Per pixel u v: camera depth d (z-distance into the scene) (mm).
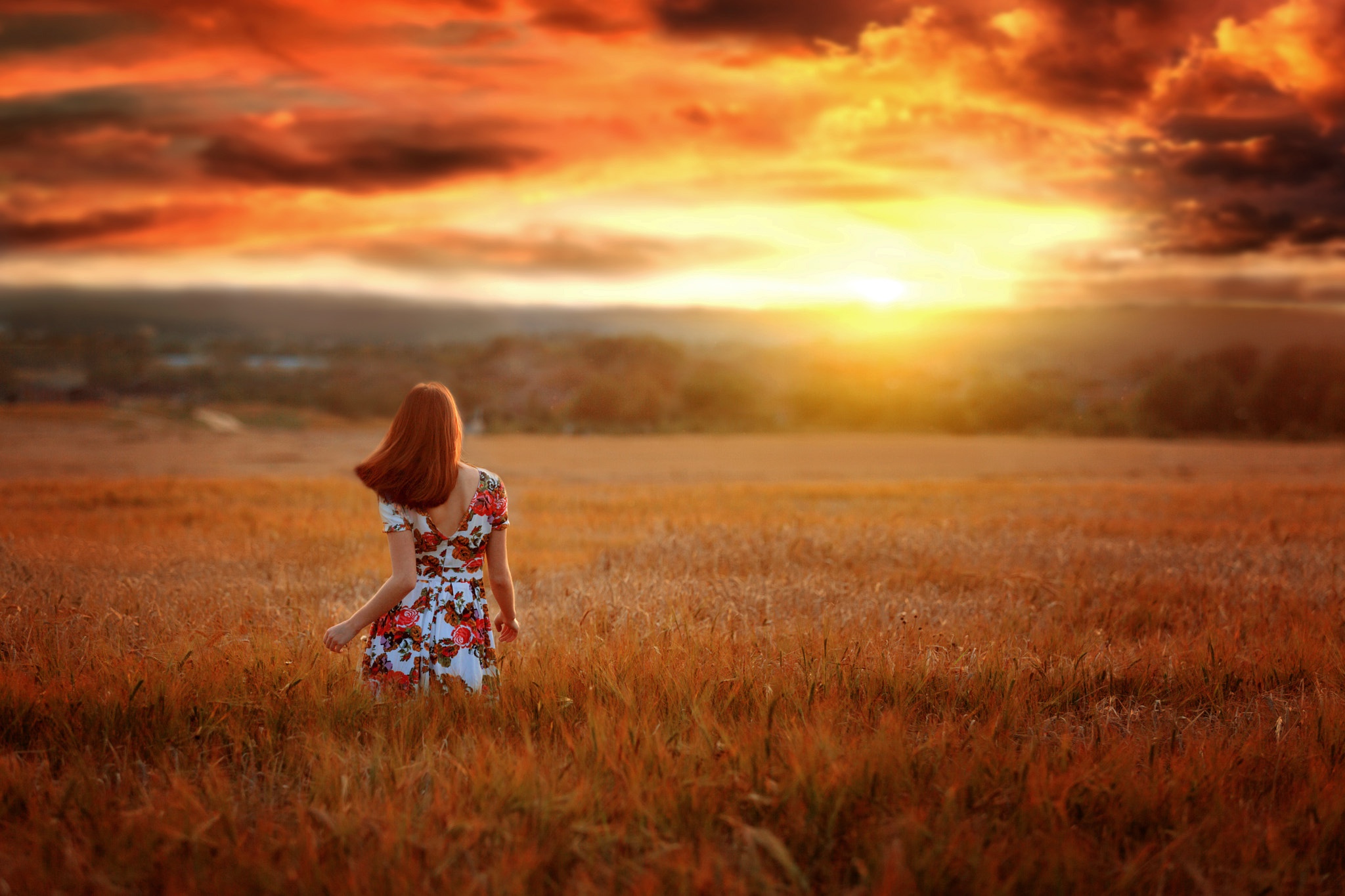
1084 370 139750
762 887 2277
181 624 5074
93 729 3271
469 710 3498
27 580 6520
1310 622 6027
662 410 117625
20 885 2268
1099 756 3178
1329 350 97375
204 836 2434
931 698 4008
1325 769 3074
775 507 18516
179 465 44594
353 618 3615
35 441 62125
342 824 2461
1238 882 2406
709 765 2867
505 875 2254
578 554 10141
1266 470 44969
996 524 14438
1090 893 2377
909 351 170125
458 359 157125
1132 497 21953
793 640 4871
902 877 2238
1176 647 5141
